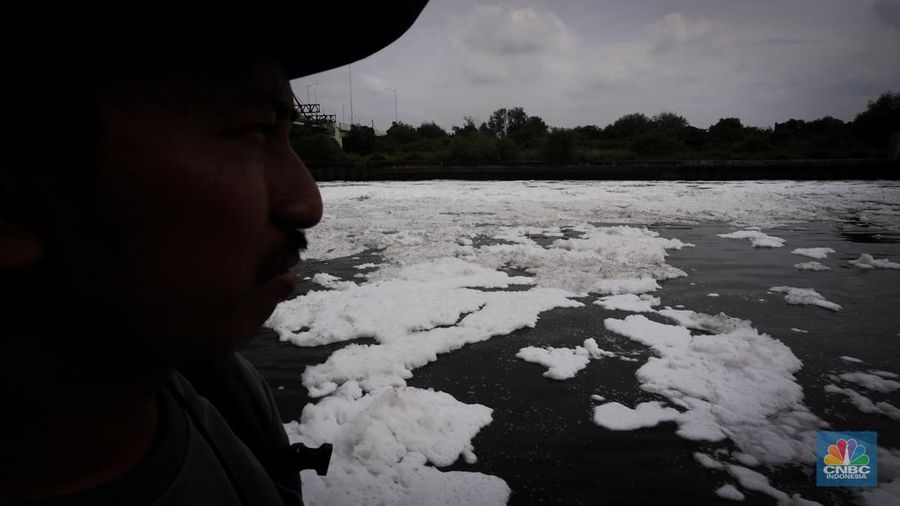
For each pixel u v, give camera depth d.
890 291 5.65
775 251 7.98
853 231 10.25
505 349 3.92
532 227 10.36
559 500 2.25
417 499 2.17
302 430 2.71
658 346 3.90
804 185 24.98
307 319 4.52
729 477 2.39
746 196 18.36
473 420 2.84
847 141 42.19
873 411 2.98
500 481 2.32
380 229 10.19
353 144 47.06
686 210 13.70
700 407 3.00
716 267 6.80
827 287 5.80
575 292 5.46
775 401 3.06
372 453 2.43
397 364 3.51
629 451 2.60
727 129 50.12
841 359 3.77
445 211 13.55
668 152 44.00
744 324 4.34
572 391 3.24
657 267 6.55
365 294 5.27
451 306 4.82
